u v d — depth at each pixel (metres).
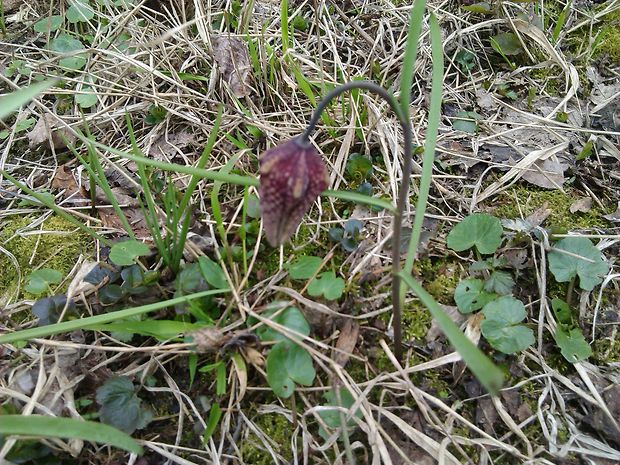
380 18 0.27
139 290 0.18
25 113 0.24
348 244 0.19
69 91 0.23
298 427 0.17
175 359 0.18
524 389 0.17
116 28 0.26
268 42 0.26
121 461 0.16
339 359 0.17
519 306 0.18
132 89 0.23
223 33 0.26
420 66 0.25
